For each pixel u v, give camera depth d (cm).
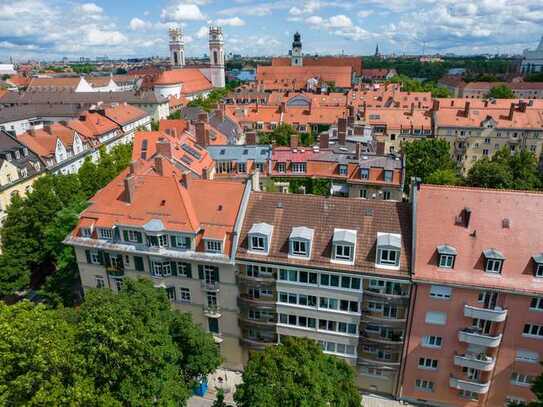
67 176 7994
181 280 5188
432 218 4541
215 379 5403
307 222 4884
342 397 3581
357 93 17675
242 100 18500
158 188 5350
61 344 3447
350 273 4528
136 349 3459
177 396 3906
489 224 4419
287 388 3322
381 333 4791
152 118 18325
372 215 4775
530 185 8525
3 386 3141
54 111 15925
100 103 17112
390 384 5009
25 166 9119
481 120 12519
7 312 3566
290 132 12538
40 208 6875
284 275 4822
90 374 3478
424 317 4481
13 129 14588
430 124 12888
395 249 4397
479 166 8988
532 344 4284
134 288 4194
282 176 8625
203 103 19600
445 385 4734
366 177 8369
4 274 6556
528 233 4312
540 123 12169
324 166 8612
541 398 3484
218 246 4925
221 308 5191
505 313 4178
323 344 5016
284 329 5053
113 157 10344
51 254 7050
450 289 4291
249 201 5169
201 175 7606
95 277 5625
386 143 13050
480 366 4412
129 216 5231
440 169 9675
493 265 4209
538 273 4134
